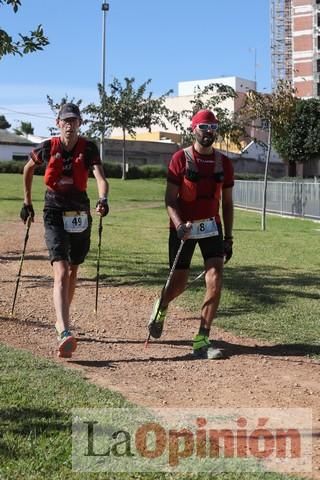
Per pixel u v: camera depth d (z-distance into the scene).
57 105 42.44
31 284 9.05
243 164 65.12
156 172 53.38
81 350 5.92
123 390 4.86
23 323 6.80
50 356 5.69
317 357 5.91
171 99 81.75
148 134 77.75
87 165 5.89
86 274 10.02
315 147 50.84
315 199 24.80
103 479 3.40
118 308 7.73
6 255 12.20
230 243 6.13
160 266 10.93
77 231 5.89
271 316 7.43
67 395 4.57
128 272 10.25
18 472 3.42
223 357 5.83
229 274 10.26
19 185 38.00
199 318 7.31
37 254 12.41
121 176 51.62
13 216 21.95
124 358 5.73
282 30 92.00
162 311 6.10
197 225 5.85
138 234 16.56
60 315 5.55
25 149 66.38
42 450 3.68
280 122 20.48
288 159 53.28
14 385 4.73
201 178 5.77
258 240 16.12
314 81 81.81
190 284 8.96
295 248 14.43
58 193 5.83
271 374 5.39
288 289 9.06
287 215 27.00
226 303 8.07
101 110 46.09
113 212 25.75
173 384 5.06
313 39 81.94
